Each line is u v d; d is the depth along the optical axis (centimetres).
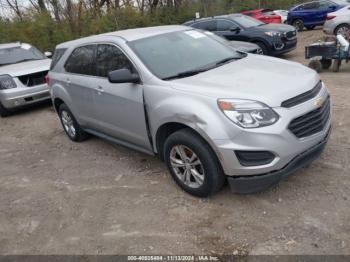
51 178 539
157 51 471
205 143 384
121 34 514
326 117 405
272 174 363
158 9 2466
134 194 455
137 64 454
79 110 591
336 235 338
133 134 483
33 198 489
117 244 371
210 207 404
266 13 2277
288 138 356
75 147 646
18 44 1078
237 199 409
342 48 920
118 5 2312
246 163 361
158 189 456
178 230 376
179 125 411
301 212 375
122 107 479
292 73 414
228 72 431
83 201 460
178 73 443
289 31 1220
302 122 370
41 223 429
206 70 447
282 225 360
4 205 483
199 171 409
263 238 347
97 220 416
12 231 424
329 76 924
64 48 618
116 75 435
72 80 577
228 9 2970
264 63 461
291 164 368
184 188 431
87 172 538
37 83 903
